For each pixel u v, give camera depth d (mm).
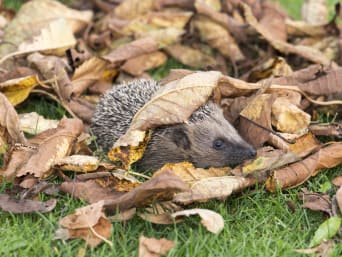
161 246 5828
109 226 5941
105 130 7926
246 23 9656
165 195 6203
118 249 5988
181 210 6281
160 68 9625
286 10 11656
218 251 5938
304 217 6441
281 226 6375
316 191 6871
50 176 6961
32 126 7844
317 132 7613
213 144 7621
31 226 6227
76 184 6574
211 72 7188
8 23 9516
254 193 6703
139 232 6211
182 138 7703
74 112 8328
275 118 7676
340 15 9609
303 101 8109
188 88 6965
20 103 8398
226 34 9625
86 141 7605
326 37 9758
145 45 9164
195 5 9742
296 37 10016
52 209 6348
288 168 6809
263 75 8727
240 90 7734
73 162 6812
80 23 9914
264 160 6742
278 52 9305
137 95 7820
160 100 6953
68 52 8609
